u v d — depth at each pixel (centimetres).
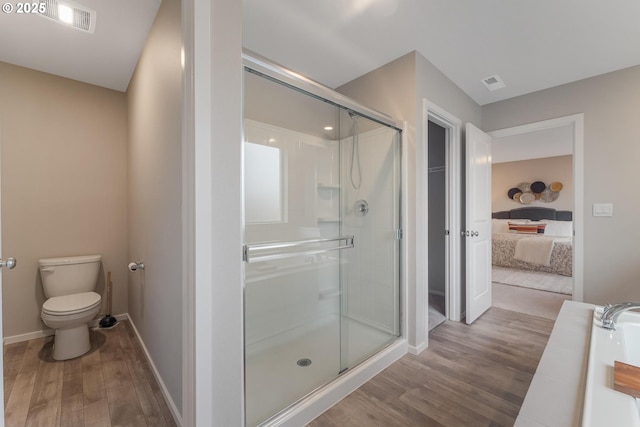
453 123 277
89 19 180
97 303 221
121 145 282
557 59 233
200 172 111
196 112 110
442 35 204
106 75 252
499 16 183
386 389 175
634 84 242
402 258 225
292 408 146
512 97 307
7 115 232
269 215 177
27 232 240
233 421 122
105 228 274
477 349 225
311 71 254
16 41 203
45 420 149
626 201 245
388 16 184
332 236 234
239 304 125
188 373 116
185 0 117
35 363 202
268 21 190
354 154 228
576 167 269
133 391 172
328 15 184
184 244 118
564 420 73
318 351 205
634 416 72
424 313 229
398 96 232
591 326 125
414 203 221
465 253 297
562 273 465
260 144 162
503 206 718
